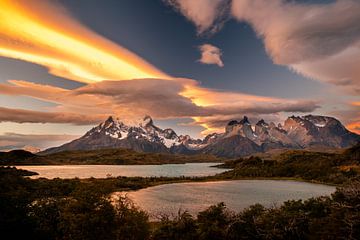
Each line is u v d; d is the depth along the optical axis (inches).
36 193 4247.0
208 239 2027.6
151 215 3548.2
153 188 6909.5
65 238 1924.2
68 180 6338.6
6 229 1847.9
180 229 2080.5
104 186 2293.3
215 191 6328.7
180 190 6501.0
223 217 2176.4
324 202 2367.1
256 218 2158.0
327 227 1961.1
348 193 2145.7
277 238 2016.5
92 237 1902.1
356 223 1857.8
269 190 6491.1
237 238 2055.9
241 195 5639.8
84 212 1959.9
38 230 1979.6
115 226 1988.2
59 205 2214.6
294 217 2108.8
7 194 2052.2
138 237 1994.3
